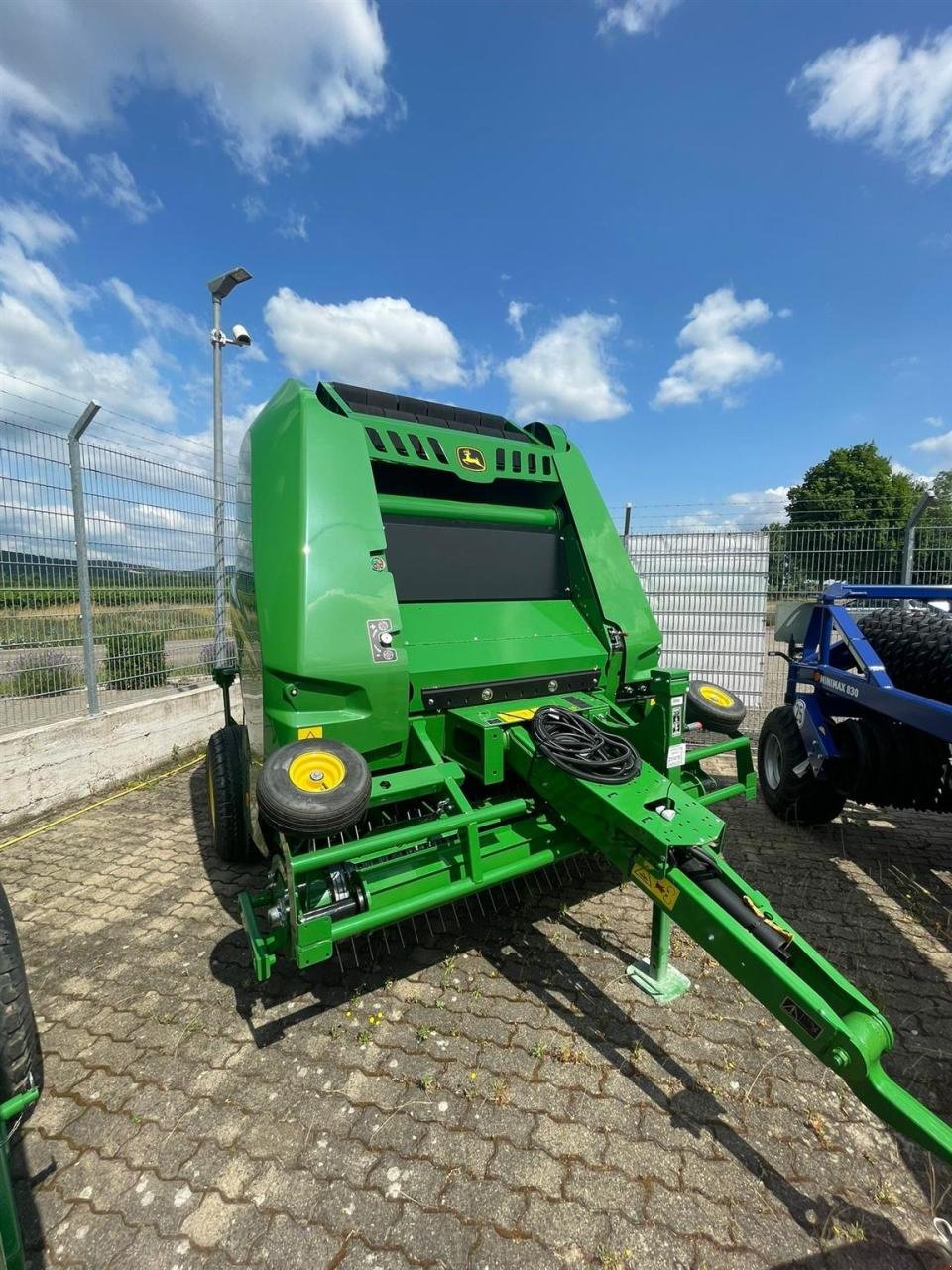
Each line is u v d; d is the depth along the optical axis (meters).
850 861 4.01
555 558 3.85
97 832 4.52
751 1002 2.68
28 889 3.70
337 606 2.62
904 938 3.19
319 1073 2.32
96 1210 1.84
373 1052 2.42
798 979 1.80
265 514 2.82
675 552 8.55
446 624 3.23
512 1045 2.45
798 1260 1.70
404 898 2.32
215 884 3.74
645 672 3.81
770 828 4.51
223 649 7.05
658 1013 2.62
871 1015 1.76
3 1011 2.02
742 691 8.38
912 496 34.12
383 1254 1.71
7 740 4.59
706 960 2.95
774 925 2.05
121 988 2.80
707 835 2.21
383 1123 2.11
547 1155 2.00
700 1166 1.97
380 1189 1.89
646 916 3.31
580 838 2.79
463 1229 1.78
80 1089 2.26
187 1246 1.74
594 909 3.37
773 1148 2.03
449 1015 2.61
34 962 2.99
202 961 2.99
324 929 2.06
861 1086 1.69
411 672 2.86
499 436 3.86
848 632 4.02
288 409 3.05
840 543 7.86
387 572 2.80
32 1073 2.13
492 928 3.20
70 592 5.27
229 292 7.92
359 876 2.26
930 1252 1.73
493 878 2.46
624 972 2.87
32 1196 1.88
